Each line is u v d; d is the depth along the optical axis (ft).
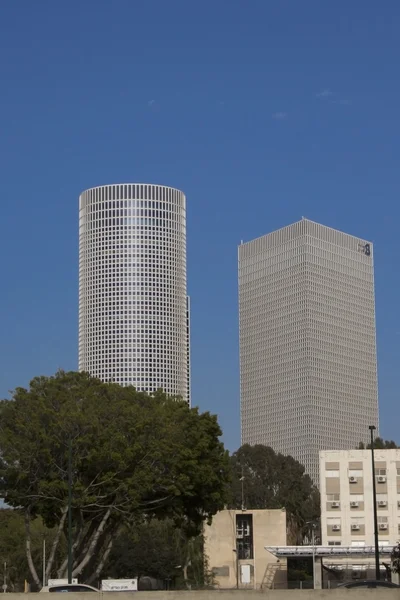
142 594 198.39
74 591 213.05
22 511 304.09
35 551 460.96
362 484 474.08
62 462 292.61
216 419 337.72
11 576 465.47
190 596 198.18
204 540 486.38
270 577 483.92
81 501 287.07
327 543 471.21
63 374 318.45
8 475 290.35
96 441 290.35
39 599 197.16
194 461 313.73
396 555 289.53
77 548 303.68
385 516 469.16
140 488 293.02
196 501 330.95
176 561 473.67
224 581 484.74
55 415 290.76
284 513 492.95
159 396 342.44
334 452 480.23
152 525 477.36
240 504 639.35
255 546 487.61
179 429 312.09
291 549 417.90
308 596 195.83
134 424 299.58
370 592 194.18
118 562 463.01
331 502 475.31
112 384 323.98
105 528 322.14
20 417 296.51
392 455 474.90
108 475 290.35
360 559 440.04
